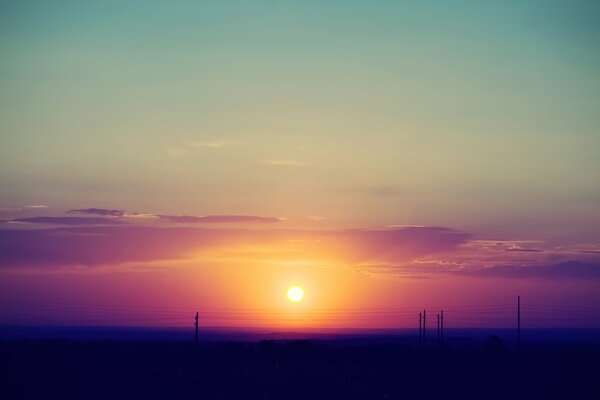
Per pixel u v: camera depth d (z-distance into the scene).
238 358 97.88
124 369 74.44
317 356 104.00
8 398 56.22
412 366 86.62
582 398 60.75
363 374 74.12
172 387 62.91
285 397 59.12
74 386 62.31
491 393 62.72
